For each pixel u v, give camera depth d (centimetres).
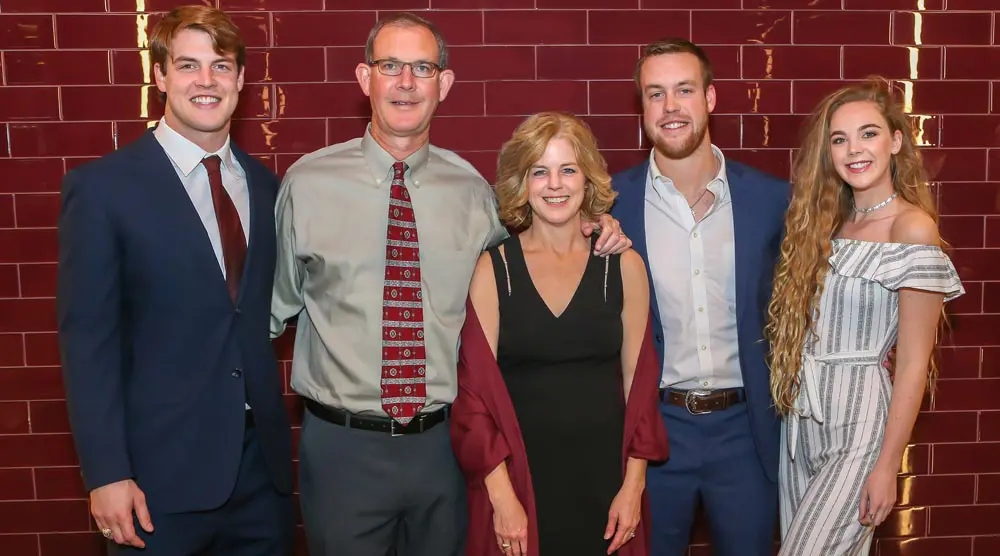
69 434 315
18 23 301
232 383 213
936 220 226
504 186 223
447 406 231
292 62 307
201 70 206
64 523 318
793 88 316
